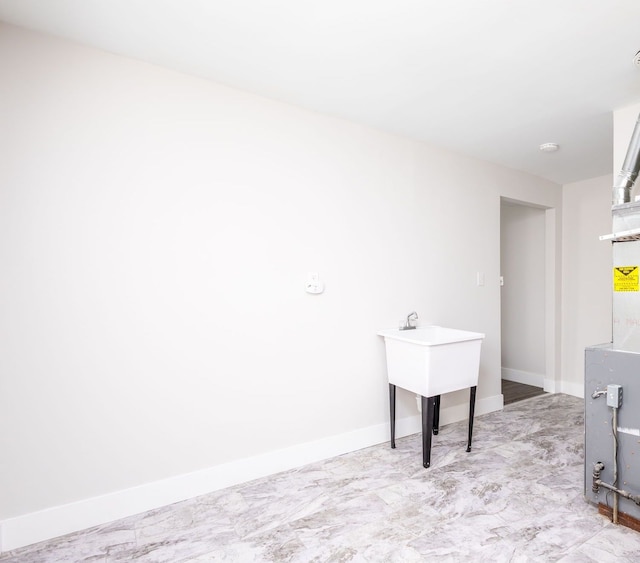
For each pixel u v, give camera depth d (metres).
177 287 1.89
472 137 2.71
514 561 1.45
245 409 2.07
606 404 1.70
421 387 2.18
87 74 1.69
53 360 1.62
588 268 3.64
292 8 1.44
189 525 1.69
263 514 1.76
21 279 1.56
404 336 2.55
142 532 1.65
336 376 2.39
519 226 4.19
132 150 1.78
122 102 1.76
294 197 2.24
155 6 1.44
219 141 2.00
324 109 2.30
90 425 1.70
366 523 1.69
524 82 1.98
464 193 3.05
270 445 2.15
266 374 2.14
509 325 4.32
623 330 1.69
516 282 4.23
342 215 2.42
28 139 1.57
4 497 1.54
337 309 2.40
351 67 1.85
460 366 2.28
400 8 1.44
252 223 2.09
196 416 1.94
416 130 2.60
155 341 1.84
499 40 1.63
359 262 2.50
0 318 1.53
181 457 1.90
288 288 2.21
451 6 1.43
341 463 2.27
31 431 1.58
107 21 1.53
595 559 1.45
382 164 2.60
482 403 3.16
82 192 1.68
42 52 1.60
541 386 3.97
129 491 1.77
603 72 1.87
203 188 1.96
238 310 2.05
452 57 1.76
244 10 1.46
